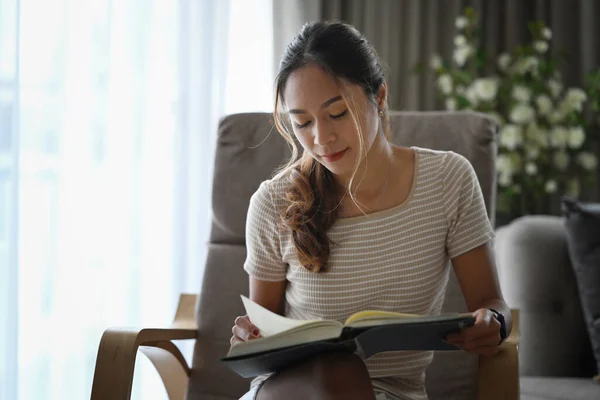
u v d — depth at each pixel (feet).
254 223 4.54
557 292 6.08
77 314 7.13
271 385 3.56
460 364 5.08
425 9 8.98
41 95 6.91
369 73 4.09
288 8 7.89
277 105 4.24
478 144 5.32
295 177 4.41
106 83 7.13
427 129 5.45
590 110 8.71
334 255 4.32
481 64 8.43
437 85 8.95
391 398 4.17
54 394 7.04
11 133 6.65
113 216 7.27
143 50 7.31
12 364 6.68
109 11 7.12
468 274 4.39
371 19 8.70
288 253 4.43
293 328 3.53
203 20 7.56
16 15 6.66
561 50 8.95
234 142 5.67
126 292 7.36
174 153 7.50
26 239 6.89
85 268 7.16
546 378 5.82
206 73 7.57
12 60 6.65
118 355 4.09
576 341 6.02
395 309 4.30
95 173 7.14
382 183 4.39
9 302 6.66
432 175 4.42
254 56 7.88
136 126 7.31
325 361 3.47
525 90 8.07
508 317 4.09
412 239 4.30
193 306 5.62
